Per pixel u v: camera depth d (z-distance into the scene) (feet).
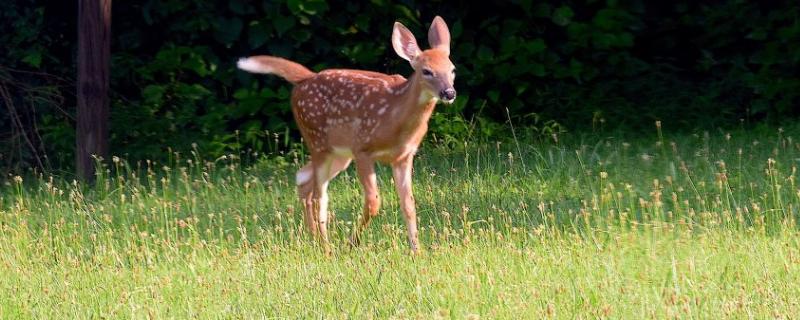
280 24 50.75
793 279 29.35
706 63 54.44
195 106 51.13
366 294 29.35
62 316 28.78
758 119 54.19
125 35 52.08
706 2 55.83
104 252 34.27
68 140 49.98
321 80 38.63
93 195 43.55
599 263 31.01
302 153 48.47
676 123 53.21
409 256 33.06
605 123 53.06
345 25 52.16
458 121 51.96
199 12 51.03
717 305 27.22
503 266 31.24
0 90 49.55
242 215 39.63
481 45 53.42
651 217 35.83
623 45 53.62
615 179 42.34
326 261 33.06
